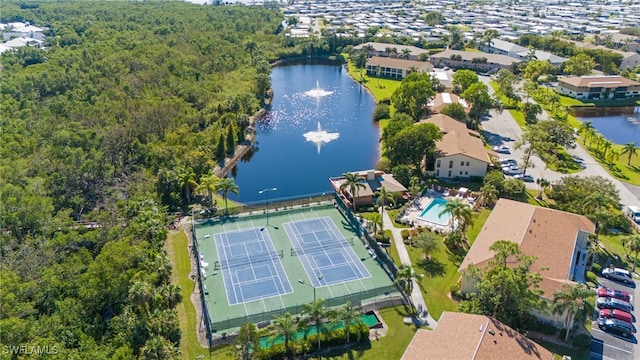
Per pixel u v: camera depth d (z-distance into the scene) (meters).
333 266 89.31
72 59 194.25
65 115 143.00
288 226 103.19
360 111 189.88
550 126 138.25
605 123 178.38
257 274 87.00
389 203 111.81
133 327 68.00
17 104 147.38
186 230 101.56
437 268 88.12
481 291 71.19
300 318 71.50
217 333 72.50
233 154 146.12
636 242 85.94
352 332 71.00
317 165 141.88
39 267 76.81
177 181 111.56
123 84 169.38
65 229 90.38
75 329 67.12
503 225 89.88
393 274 85.69
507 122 168.12
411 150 121.88
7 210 88.31
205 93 177.88
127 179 115.56
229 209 108.25
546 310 68.69
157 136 139.38
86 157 112.31
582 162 134.75
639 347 69.12
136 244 84.12
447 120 144.38
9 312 65.00
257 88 195.62
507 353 60.06
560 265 79.00
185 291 82.56
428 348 61.84
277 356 67.94
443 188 117.44
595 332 72.06
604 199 95.00
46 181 103.88
